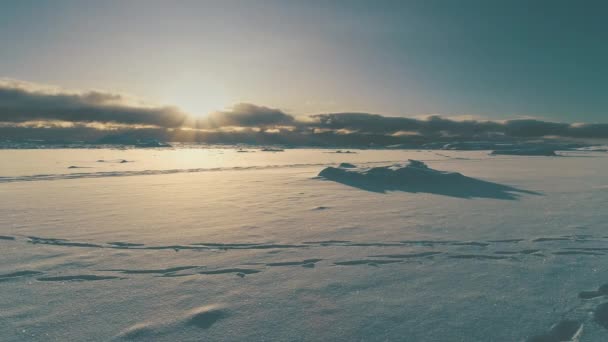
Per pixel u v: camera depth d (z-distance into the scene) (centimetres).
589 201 1359
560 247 732
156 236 846
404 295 494
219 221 1020
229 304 470
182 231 896
